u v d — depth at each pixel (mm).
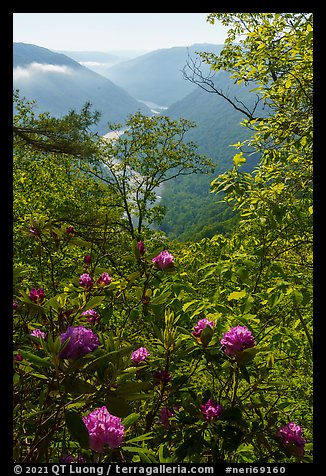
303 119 4477
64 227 2562
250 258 3057
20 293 1938
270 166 3762
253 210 3184
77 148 7453
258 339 2746
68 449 1597
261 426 1918
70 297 2242
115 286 2275
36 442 1429
